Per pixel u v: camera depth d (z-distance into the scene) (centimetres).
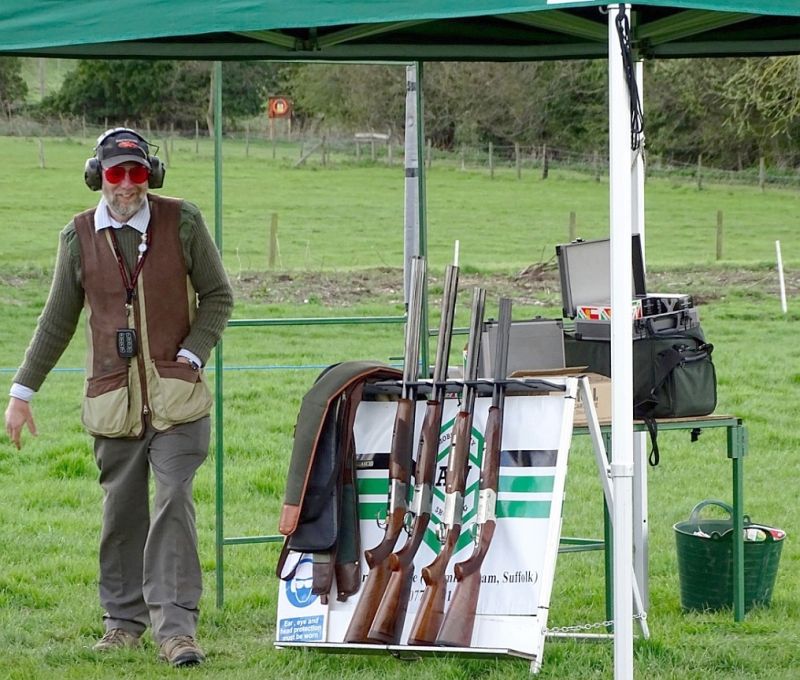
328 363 2856
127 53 988
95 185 896
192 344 891
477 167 7888
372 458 855
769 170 7719
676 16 1004
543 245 5422
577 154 8362
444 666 862
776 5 655
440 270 4425
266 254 4984
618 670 702
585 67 8488
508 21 1034
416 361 843
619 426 704
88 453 1891
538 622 782
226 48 1017
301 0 675
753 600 1048
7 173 7169
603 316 970
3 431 2031
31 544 1357
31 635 971
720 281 4272
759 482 1706
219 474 1073
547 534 798
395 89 6862
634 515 1028
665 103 7969
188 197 6144
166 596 881
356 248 5197
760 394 2414
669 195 7050
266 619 1033
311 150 6975
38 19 698
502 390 820
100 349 887
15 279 4206
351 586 834
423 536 814
